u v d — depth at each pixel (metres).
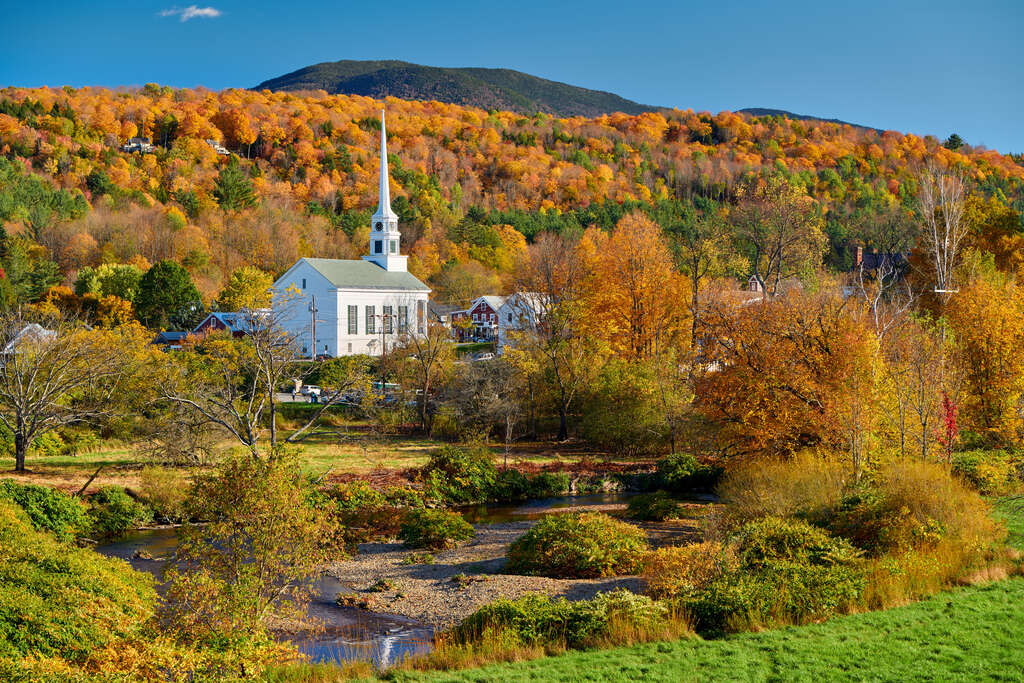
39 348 47.25
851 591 20.38
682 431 51.72
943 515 25.42
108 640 18.17
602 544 28.55
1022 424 39.66
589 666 16.73
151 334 69.75
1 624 17.67
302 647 21.16
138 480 40.44
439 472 44.28
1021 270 68.56
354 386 51.34
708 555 23.27
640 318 67.44
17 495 31.61
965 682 14.80
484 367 64.44
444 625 23.03
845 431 34.00
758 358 39.69
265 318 56.50
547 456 54.44
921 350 36.47
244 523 20.05
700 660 16.78
